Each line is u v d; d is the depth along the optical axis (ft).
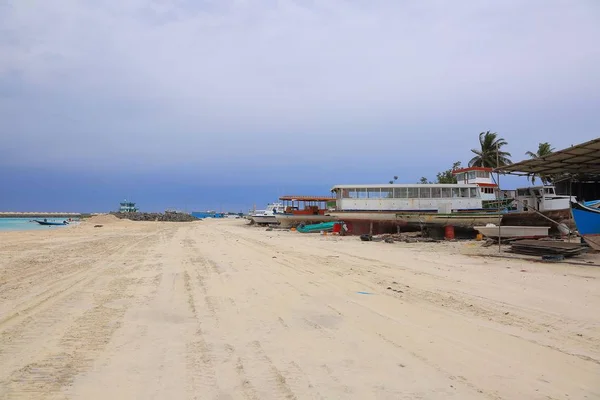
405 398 11.58
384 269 37.45
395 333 17.78
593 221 47.26
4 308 22.50
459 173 109.81
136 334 17.78
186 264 40.91
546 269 37.22
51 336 17.48
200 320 20.06
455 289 27.89
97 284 29.84
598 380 12.85
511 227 61.16
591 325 19.12
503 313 21.33
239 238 84.48
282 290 27.45
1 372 13.51
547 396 11.72
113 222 206.69
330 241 76.74
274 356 15.03
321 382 12.71
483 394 11.83
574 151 47.44
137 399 11.59
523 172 61.46
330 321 19.77
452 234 81.20
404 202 90.12
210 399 11.59
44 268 38.40
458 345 16.19
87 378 13.05
